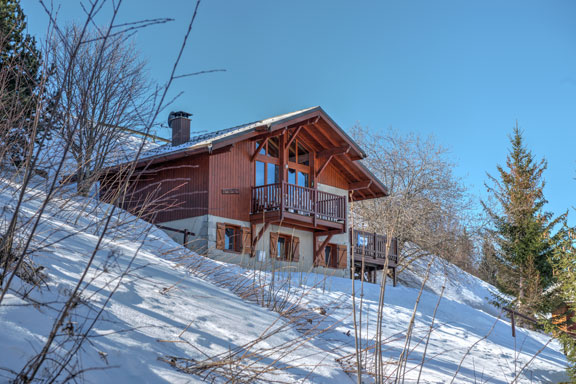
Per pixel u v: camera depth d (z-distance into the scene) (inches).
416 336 384.5
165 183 720.3
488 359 383.9
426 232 1170.0
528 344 558.9
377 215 1168.8
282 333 209.0
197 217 681.0
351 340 277.1
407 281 1178.0
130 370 122.2
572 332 480.7
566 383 356.8
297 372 173.6
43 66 122.2
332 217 791.1
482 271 1432.1
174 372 131.7
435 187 1232.2
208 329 175.9
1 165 150.4
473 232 1118.4
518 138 1074.1
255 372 153.9
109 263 192.4
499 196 1082.1
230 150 698.2
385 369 222.4
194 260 318.7
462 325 524.4
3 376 93.0
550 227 1022.4
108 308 151.7
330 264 842.2
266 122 715.4
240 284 306.3
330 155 817.5
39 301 128.4
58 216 228.1
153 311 168.6
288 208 727.7
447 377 249.6
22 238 142.4
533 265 997.2
